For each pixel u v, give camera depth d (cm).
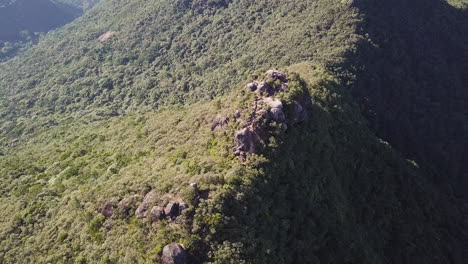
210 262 4778
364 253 6350
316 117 7181
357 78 10831
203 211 5109
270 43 13550
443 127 11656
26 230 6738
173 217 5225
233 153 6144
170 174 6056
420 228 7912
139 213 5566
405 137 10869
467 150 11575
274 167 6009
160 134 8425
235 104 6844
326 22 12575
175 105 13500
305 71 10181
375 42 12006
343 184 7550
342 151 7869
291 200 6072
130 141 8938
